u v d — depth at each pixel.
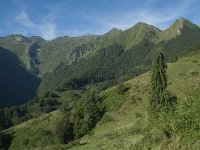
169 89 108.19
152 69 57.31
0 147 152.25
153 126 24.91
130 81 149.88
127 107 122.69
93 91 142.50
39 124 156.62
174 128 21.89
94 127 122.06
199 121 20.58
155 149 23.34
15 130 163.50
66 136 126.50
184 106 21.73
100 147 55.03
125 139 51.31
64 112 149.75
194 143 20.38
